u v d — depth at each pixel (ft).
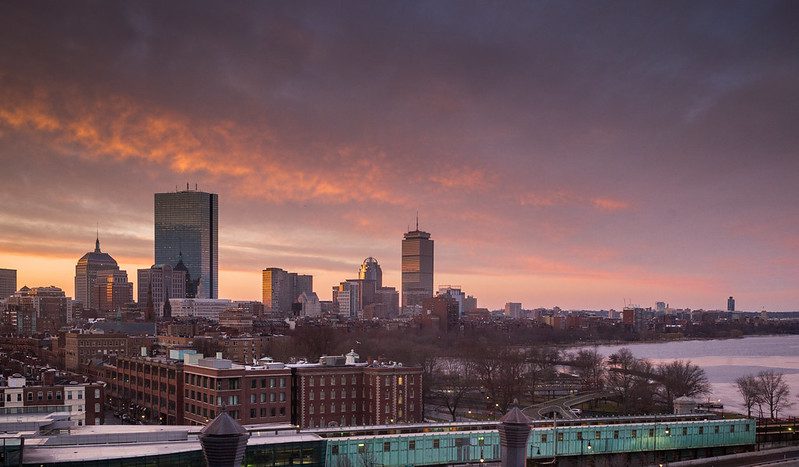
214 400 550.77
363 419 609.83
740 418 583.99
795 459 528.63
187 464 353.72
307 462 401.70
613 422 539.29
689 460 524.93
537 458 483.10
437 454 449.89
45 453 343.67
